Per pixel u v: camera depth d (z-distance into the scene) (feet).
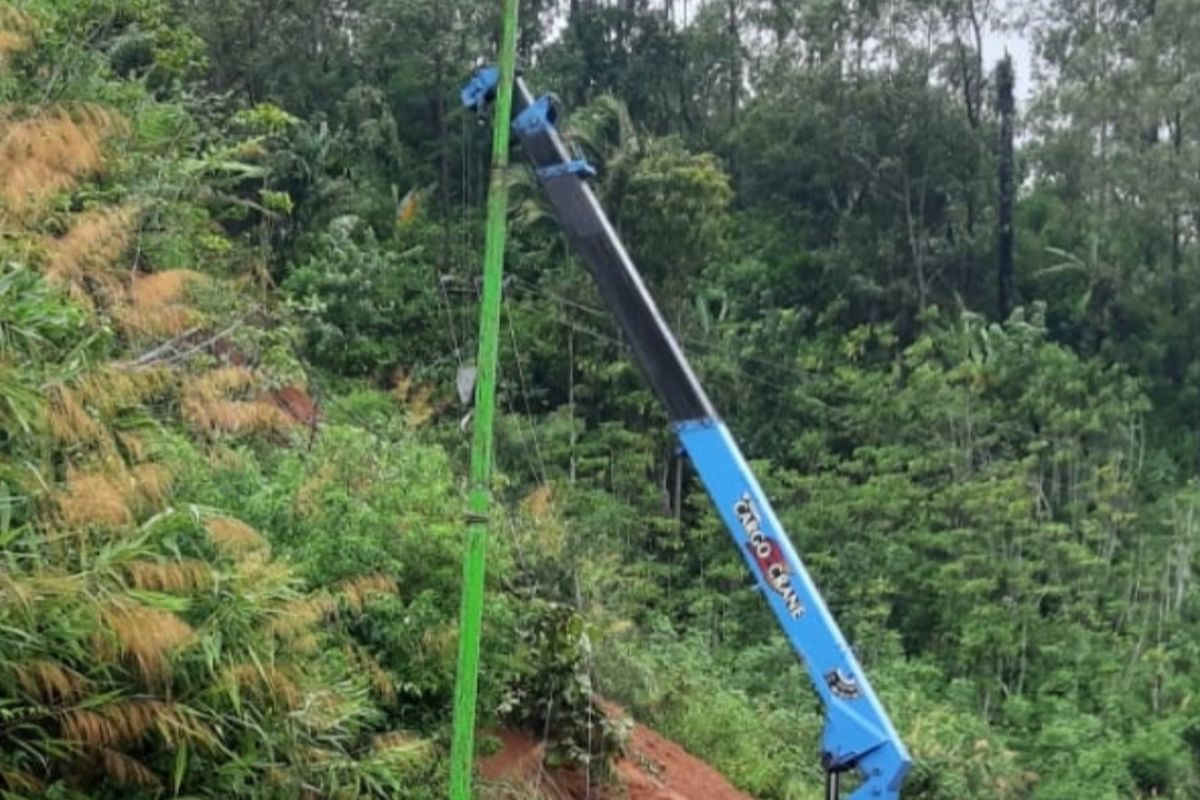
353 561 19.45
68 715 12.73
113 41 38.04
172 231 25.62
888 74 109.29
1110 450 88.33
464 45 94.68
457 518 22.29
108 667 13.30
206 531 14.98
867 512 79.05
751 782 33.09
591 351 77.92
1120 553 81.82
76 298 16.12
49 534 13.16
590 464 71.97
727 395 87.04
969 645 71.56
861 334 92.89
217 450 19.71
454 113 94.02
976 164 109.60
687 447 21.24
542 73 101.35
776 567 20.67
